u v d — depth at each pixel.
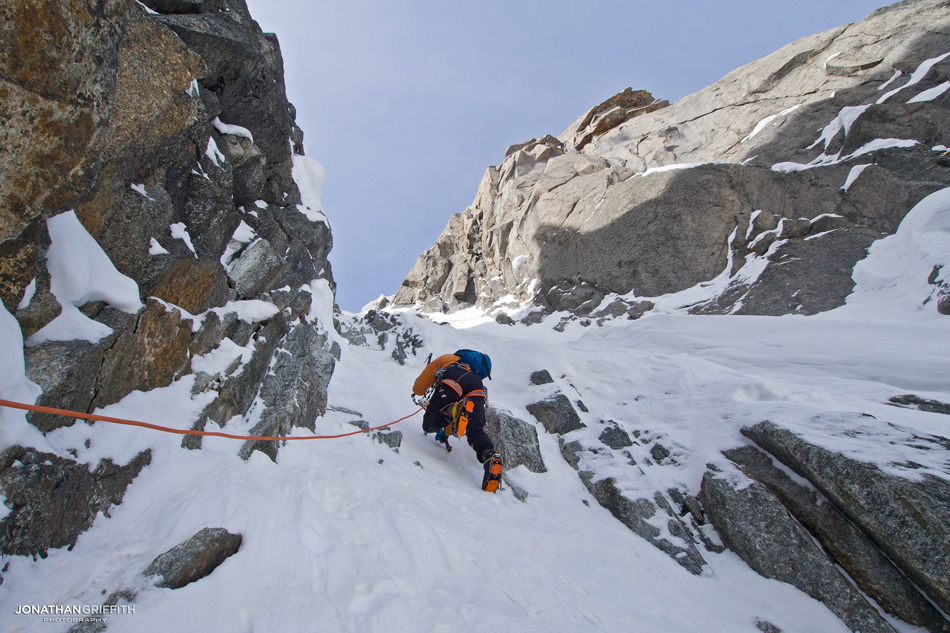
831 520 3.30
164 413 2.72
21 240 1.97
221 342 3.45
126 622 1.66
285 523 2.40
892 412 4.19
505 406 5.03
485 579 2.55
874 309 9.20
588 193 16.64
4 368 1.86
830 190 12.34
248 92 4.62
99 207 2.52
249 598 1.93
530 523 3.48
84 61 1.90
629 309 12.48
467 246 21.16
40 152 1.87
